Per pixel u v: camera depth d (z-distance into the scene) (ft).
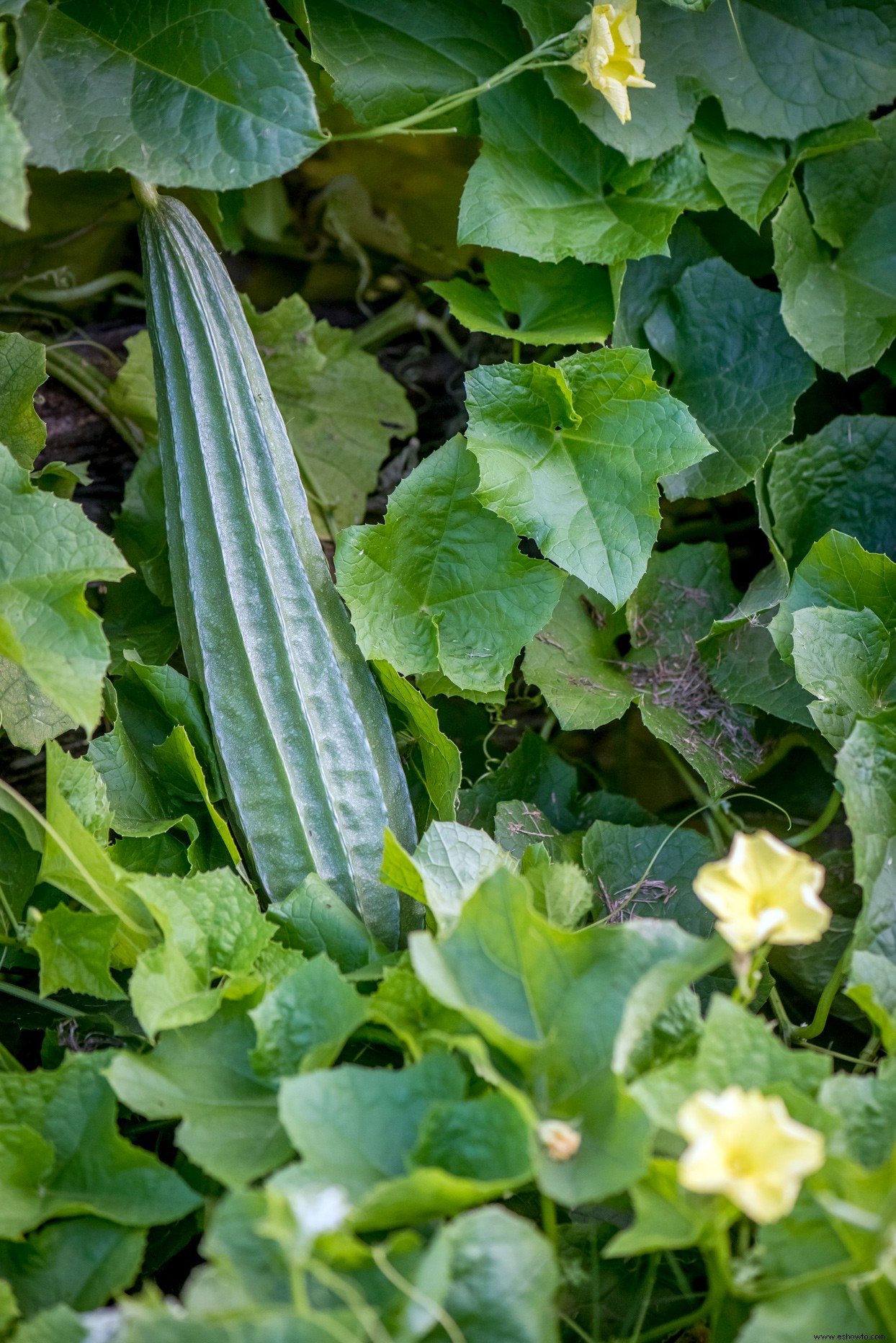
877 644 4.65
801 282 4.85
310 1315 4.02
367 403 5.16
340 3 4.74
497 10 4.77
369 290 5.45
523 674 4.78
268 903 4.58
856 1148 4.20
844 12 4.81
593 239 4.76
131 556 4.93
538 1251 4.09
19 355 4.64
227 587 4.57
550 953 4.24
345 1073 4.18
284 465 4.63
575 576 4.72
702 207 4.79
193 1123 4.23
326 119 5.24
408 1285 4.06
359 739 4.60
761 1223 4.14
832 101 4.82
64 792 4.48
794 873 4.14
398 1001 4.30
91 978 4.39
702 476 4.86
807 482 4.90
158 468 4.96
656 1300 4.34
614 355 4.62
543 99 4.77
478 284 5.34
